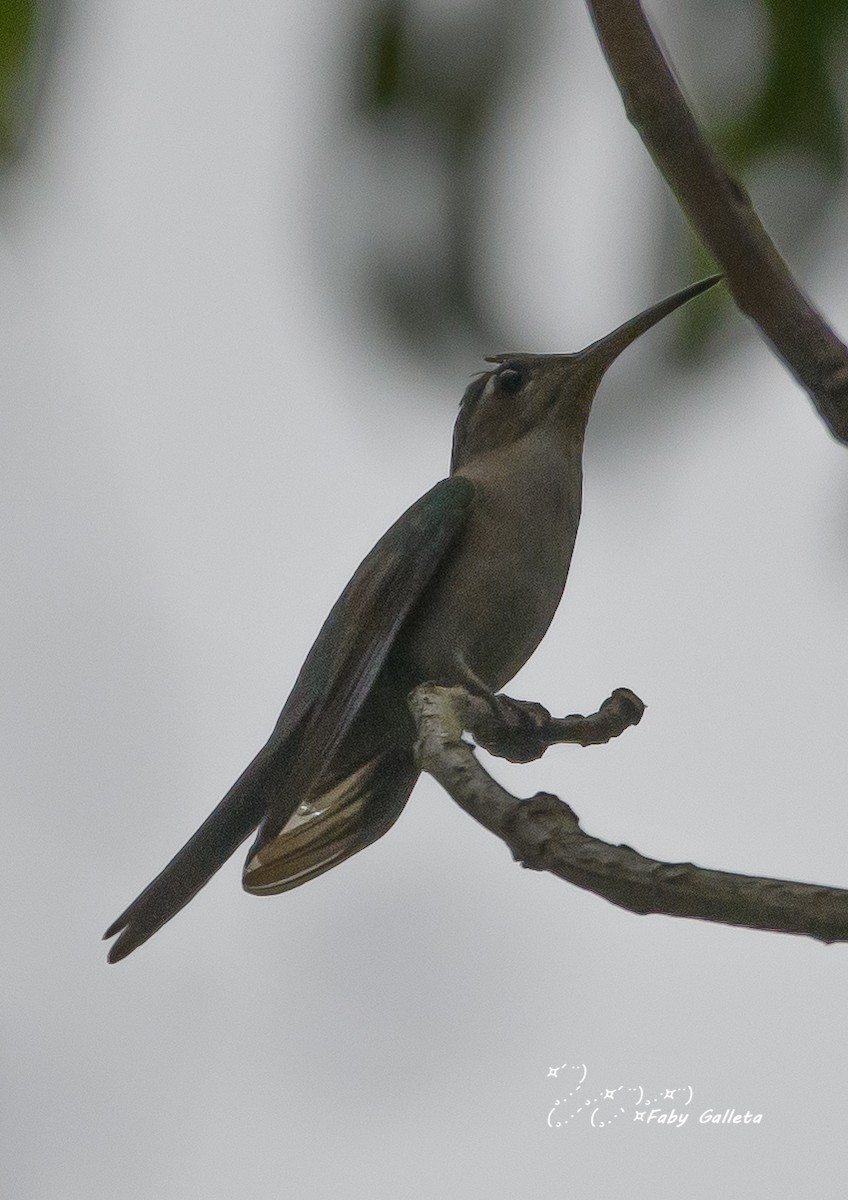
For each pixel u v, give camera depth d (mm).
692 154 4938
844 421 5047
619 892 4559
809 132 5938
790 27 5855
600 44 4977
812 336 5051
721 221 4992
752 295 5066
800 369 5078
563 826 4707
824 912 4254
